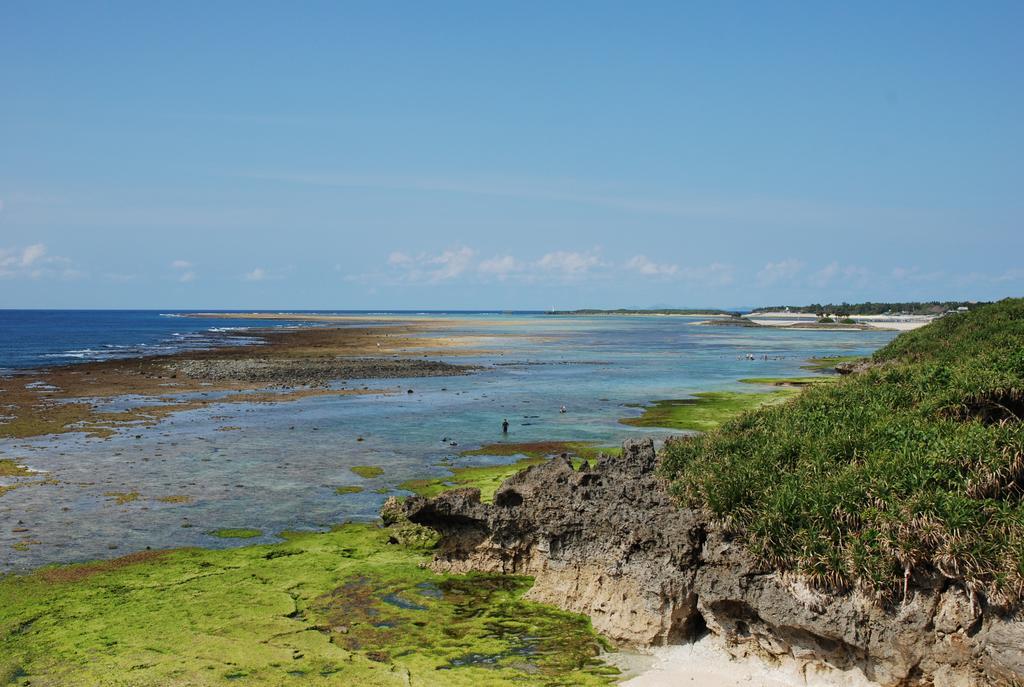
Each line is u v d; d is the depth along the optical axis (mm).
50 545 23188
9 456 35375
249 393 58281
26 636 17156
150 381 65188
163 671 15594
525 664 16359
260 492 29344
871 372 24141
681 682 15766
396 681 15414
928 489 15320
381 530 24688
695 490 17562
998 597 13531
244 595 19484
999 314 36688
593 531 18547
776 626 15625
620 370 77500
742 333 168875
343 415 48094
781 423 20422
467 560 21547
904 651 14391
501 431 42406
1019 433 16078
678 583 16703
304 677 15469
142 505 27562
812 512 15867
